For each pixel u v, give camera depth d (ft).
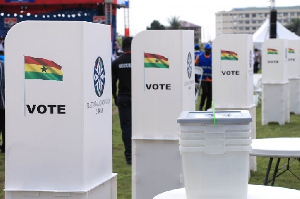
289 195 11.53
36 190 12.00
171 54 18.21
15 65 11.85
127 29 100.73
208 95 45.85
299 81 51.11
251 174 26.61
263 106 43.14
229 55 26.12
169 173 18.45
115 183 13.42
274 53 41.70
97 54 12.35
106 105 12.98
